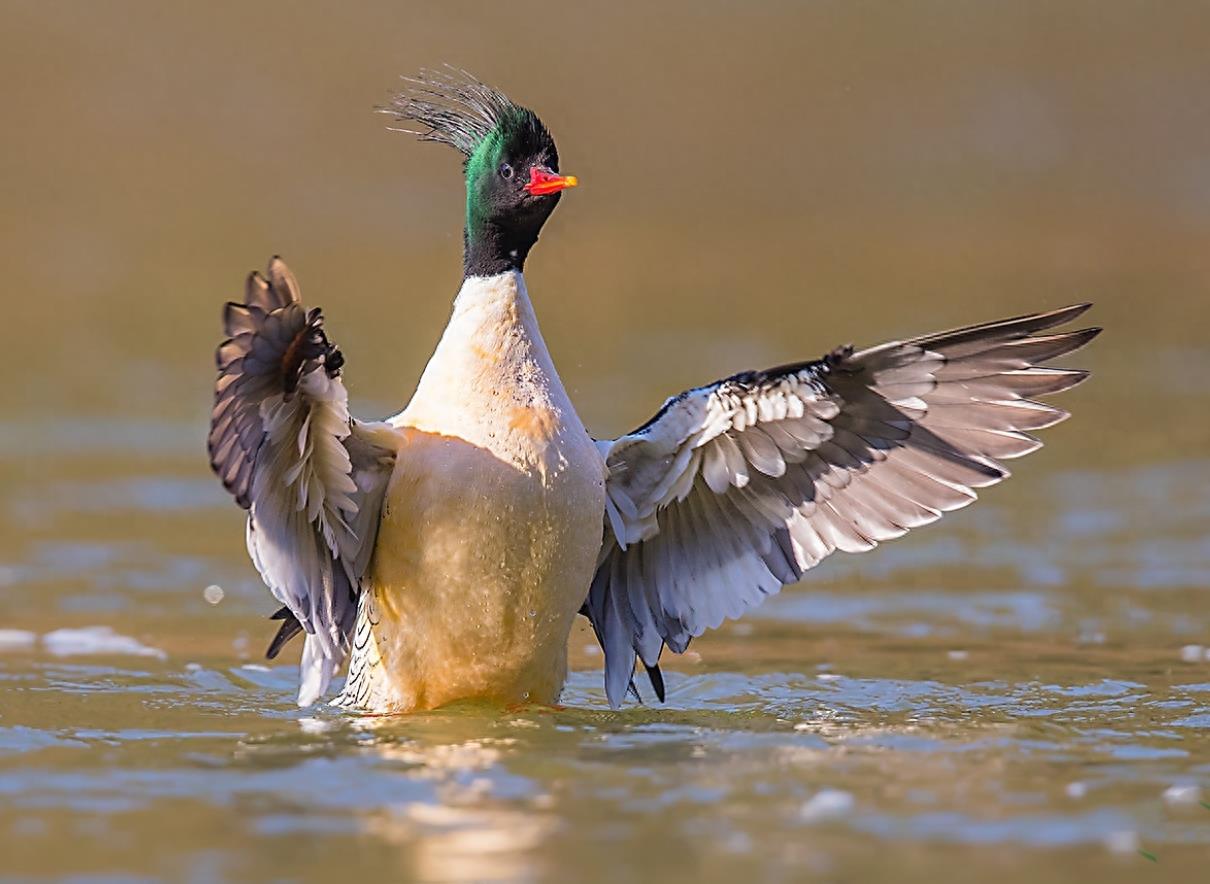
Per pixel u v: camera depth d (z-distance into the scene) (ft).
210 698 34.32
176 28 102.99
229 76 100.89
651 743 29.17
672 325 81.35
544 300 86.28
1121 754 28.53
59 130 97.09
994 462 32.78
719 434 32.86
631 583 34.83
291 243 90.22
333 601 31.83
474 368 31.60
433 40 102.32
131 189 93.50
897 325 81.10
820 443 33.01
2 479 58.13
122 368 73.97
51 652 39.19
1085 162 103.55
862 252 94.27
